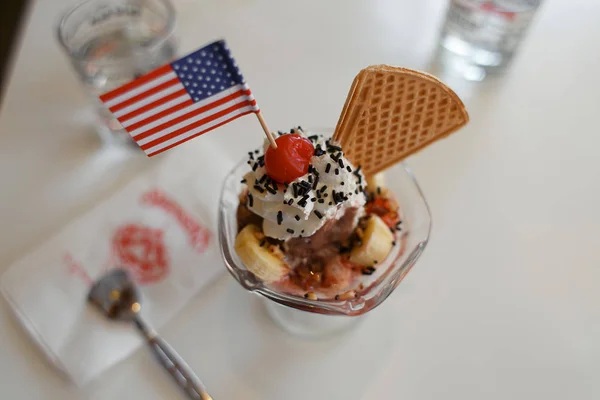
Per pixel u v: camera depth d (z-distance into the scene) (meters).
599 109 0.35
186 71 0.20
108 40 0.37
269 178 0.25
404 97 0.24
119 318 0.28
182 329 0.28
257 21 0.40
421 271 0.30
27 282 0.29
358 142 0.26
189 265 0.30
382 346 0.28
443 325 0.28
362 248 0.26
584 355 0.27
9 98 0.37
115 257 0.30
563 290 0.29
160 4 0.37
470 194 0.32
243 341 0.28
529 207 0.31
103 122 0.35
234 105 0.22
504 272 0.29
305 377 0.27
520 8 0.34
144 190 0.32
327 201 0.25
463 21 0.36
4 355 0.28
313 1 0.42
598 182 0.32
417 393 0.26
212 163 0.33
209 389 0.27
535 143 0.34
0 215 0.32
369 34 0.40
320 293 0.26
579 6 0.41
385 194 0.29
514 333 0.28
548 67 0.38
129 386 0.27
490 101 0.36
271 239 0.26
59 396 0.27
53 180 0.33
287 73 0.38
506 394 0.26
